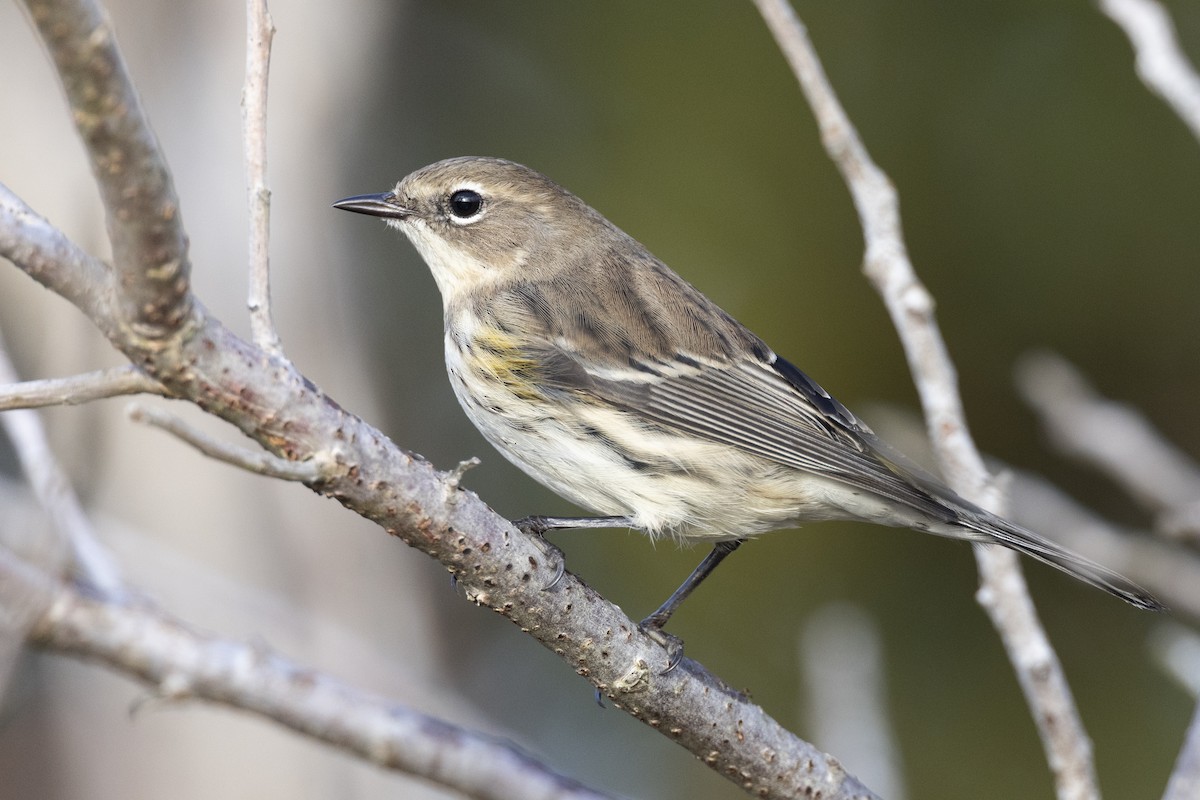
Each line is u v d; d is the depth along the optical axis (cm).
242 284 1189
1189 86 818
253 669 679
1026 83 1558
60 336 1158
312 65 1245
